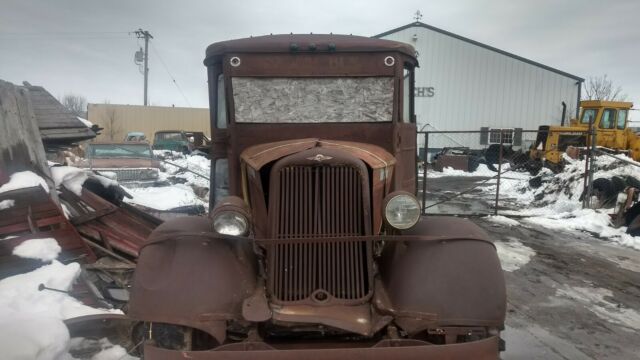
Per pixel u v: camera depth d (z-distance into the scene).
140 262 3.50
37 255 5.44
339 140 4.72
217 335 3.24
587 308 6.09
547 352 4.85
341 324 3.31
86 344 4.68
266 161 3.79
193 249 3.48
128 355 4.47
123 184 16.09
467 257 3.44
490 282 3.35
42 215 5.77
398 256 3.56
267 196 3.78
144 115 41.56
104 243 6.40
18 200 5.71
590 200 12.36
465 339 3.31
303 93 4.77
